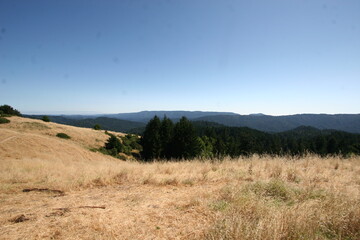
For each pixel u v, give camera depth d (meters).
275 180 4.36
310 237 2.31
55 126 42.56
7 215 2.92
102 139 44.56
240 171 6.48
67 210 3.12
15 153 17.69
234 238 2.20
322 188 4.41
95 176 5.80
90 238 2.29
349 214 2.82
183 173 6.38
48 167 8.70
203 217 2.92
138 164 9.62
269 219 2.61
